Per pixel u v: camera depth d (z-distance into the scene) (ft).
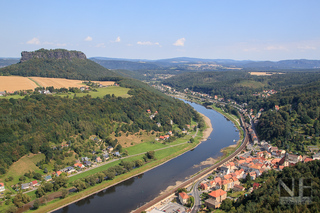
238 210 508.12
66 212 595.47
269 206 480.64
